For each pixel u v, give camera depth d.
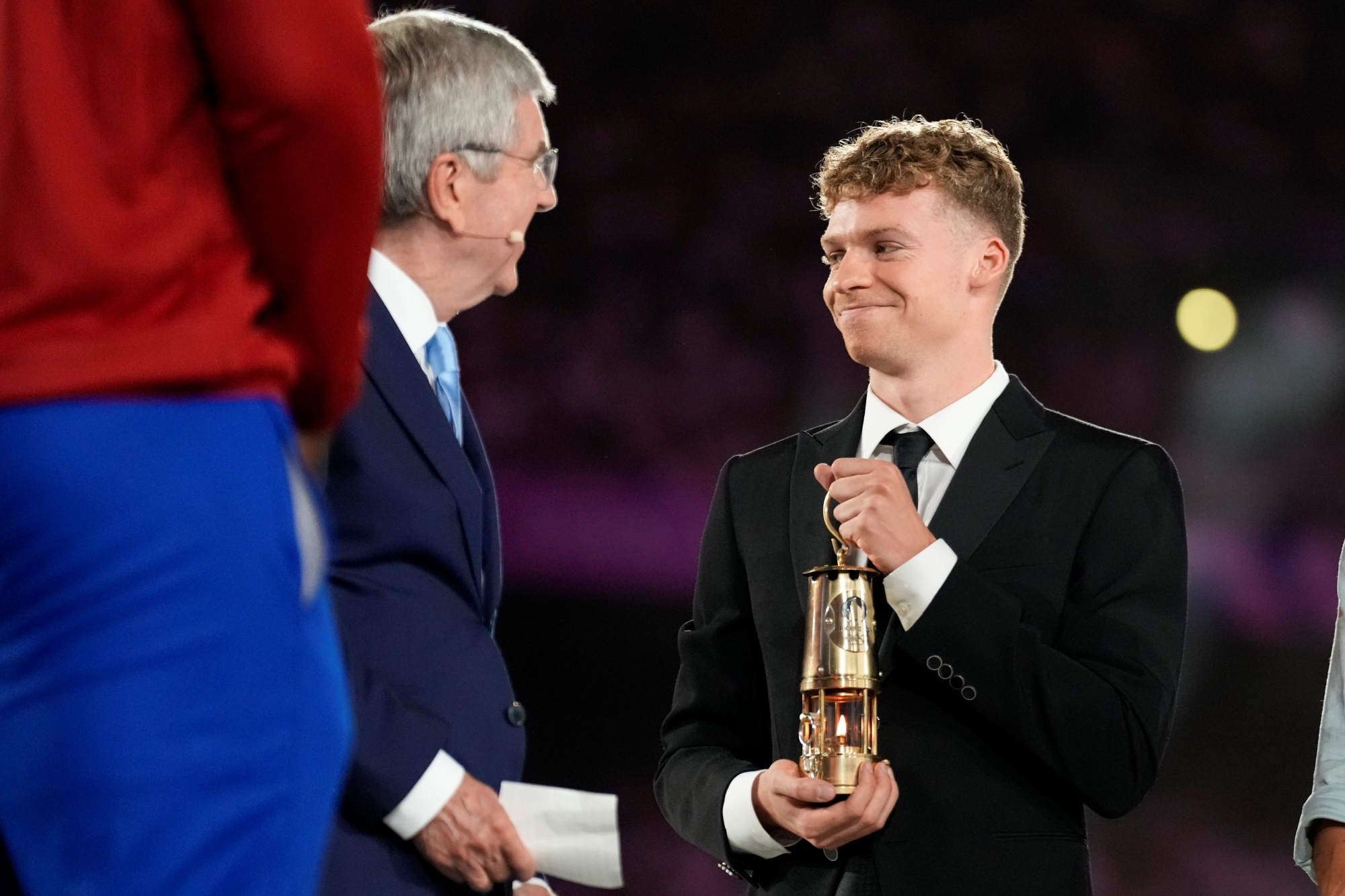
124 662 3.60
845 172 8.48
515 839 6.81
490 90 7.60
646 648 30.34
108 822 3.61
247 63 3.97
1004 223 8.55
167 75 3.99
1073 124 32.34
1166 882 26.41
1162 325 31.97
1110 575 8.05
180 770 3.64
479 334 31.62
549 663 30.08
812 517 8.52
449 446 7.38
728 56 32.38
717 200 32.25
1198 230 32.06
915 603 7.57
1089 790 7.62
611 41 32.25
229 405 3.86
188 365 3.77
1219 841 27.02
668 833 26.73
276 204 4.12
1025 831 7.68
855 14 32.28
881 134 8.62
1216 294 31.86
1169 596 8.09
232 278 4.04
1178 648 8.01
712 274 32.06
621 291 32.03
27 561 3.61
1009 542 8.05
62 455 3.61
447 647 7.19
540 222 32.16
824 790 7.25
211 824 3.69
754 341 31.92
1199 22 32.03
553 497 31.20
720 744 8.67
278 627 3.83
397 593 7.11
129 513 3.63
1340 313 31.55
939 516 8.14
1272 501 30.98
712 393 31.67
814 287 31.95
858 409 8.94
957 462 8.38
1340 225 31.77
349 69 4.09
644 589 30.75
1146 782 7.75
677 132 32.41
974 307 8.53
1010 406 8.51
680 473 31.42
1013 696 7.48
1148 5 32.09
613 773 28.52
